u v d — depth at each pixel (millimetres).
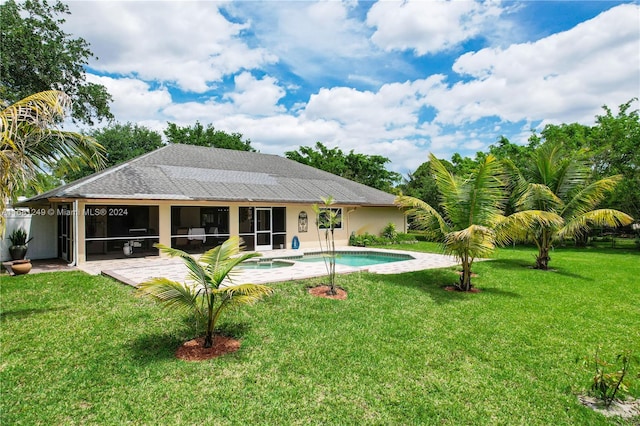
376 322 6559
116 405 3750
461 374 4613
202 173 18406
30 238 14164
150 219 16328
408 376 4527
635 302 8359
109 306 7082
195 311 5211
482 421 3598
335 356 5059
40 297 7820
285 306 7293
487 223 9273
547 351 5422
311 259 16406
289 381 4320
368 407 3807
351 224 22250
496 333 6148
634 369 4840
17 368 4516
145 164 17500
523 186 13859
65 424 3430
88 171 33938
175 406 3744
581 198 12367
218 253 5254
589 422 3621
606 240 26266
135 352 5020
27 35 16891
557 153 13508
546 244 13117
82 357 4855
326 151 41094
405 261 14812
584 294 9141
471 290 9438
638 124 22312
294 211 19500
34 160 6645
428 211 9820
